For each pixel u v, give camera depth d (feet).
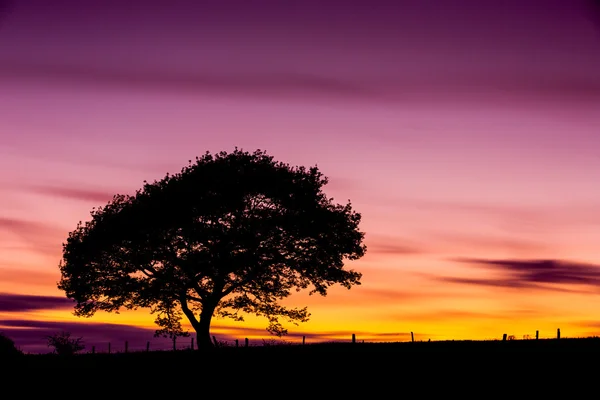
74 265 186.39
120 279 185.98
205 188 182.29
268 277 188.55
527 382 121.29
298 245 188.44
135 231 180.65
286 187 185.16
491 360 142.10
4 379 130.11
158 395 117.39
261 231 182.09
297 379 129.08
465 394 113.91
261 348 176.76
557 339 176.14
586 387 116.78
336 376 130.93
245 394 117.50
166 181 189.88
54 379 131.03
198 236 181.47
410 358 148.15
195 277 185.06
